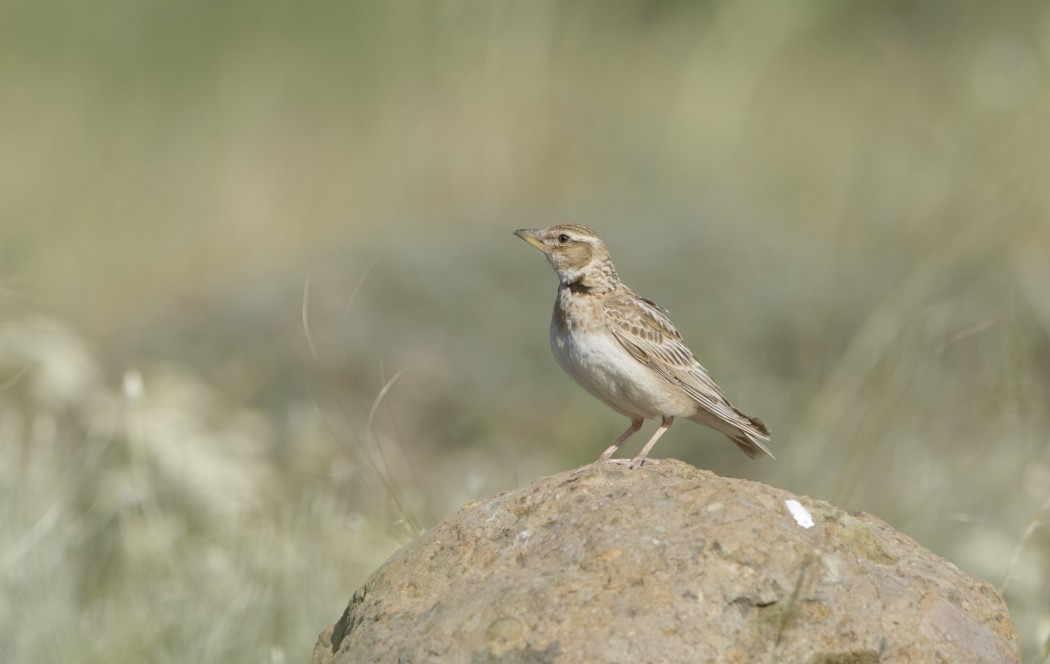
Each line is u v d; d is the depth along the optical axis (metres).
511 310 17.55
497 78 24.66
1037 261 15.44
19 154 23.86
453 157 23.61
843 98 28.19
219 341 17.30
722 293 17.69
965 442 13.73
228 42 28.89
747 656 5.70
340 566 10.50
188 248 22.00
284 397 16.31
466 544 6.48
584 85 26.67
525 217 20.95
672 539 6.04
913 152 23.36
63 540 11.02
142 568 10.81
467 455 15.34
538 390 16.45
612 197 21.86
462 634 5.86
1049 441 13.49
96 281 20.95
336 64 27.78
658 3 31.31
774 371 16.66
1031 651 10.21
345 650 6.29
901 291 16.22
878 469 13.51
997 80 21.84
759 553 5.94
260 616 9.87
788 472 13.75
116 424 12.65
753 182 23.19
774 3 26.77
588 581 5.93
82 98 27.12
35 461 11.82
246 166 24.20
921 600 6.02
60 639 9.95
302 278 18.23
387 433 15.41
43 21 28.67
